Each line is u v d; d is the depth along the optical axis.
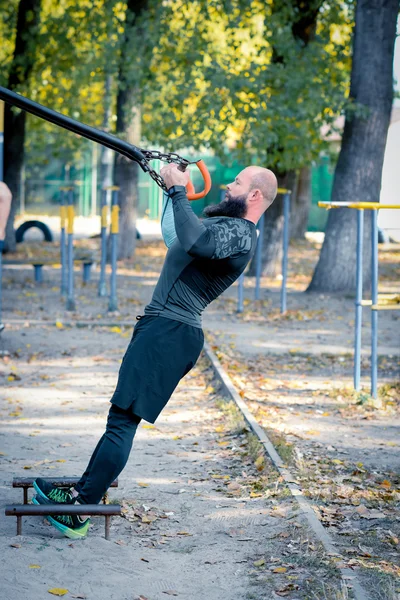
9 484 8.13
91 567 6.23
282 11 24.20
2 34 34.91
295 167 25.52
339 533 7.00
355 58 23.02
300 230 41.84
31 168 59.31
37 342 16.36
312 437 10.18
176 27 28.23
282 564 6.35
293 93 23.14
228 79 22.98
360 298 12.65
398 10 22.81
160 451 9.57
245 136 23.33
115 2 25.69
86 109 37.81
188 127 23.88
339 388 12.82
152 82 26.22
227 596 5.84
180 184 6.11
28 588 5.79
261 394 12.41
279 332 18.09
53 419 10.99
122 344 16.41
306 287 25.56
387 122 22.98
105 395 12.40
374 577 6.07
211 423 10.86
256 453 9.17
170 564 6.39
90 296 22.67
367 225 23.36
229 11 23.92
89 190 60.09
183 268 6.34
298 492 7.86
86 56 28.22
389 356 15.59
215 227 6.10
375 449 9.77
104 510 6.56
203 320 19.45
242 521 7.30
